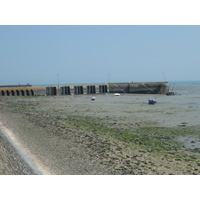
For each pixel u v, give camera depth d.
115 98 82.94
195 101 66.38
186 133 30.30
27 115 42.06
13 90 96.56
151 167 18.59
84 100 76.19
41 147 23.09
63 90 107.44
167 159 20.58
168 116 42.47
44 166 18.39
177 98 77.25
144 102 67.06
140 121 38.44
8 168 14.60
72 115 44.75
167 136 28.83
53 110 51.91
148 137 28.30
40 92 100.12
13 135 27.08
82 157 20.55
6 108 52.66
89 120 39.25
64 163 19.14
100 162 19.45
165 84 103.44
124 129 32.69
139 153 21.94
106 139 26.61
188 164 19.47
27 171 16.41
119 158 20.42
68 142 24.95
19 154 20.48
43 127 31.86
